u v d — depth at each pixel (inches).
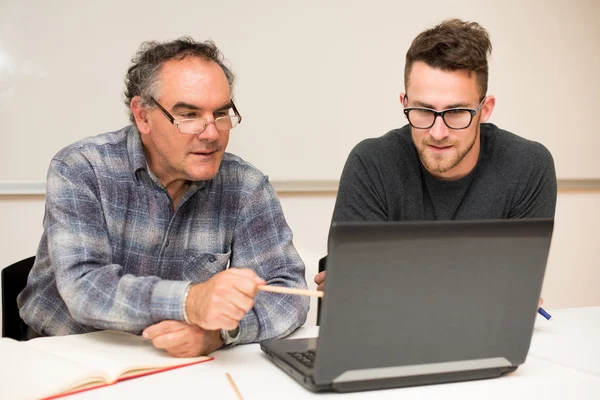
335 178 98.3
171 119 50.9
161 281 44.5
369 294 34.9
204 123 50.9
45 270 55.7
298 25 94.3
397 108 100.9
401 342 36.4
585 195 116.3
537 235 37.5
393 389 37.9
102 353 42.6
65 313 55.4
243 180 59.0
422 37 54.9
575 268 117.0
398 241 34.7
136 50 86.3
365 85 98.7
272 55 93.3
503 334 38.7
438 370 38.0
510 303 38.3
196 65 51.4
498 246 36.8
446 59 52.6
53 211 50.0
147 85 52.1
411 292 35.8
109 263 51.4
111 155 54.7
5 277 58.2
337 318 34.7
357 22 97.5
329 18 95.9
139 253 55.5
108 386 37.5
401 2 99.8
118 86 86.0
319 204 98.8
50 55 83.0
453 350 37.8
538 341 49.9
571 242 116.2
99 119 85.7
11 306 58.6
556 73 110.5
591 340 50.4
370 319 35.4
